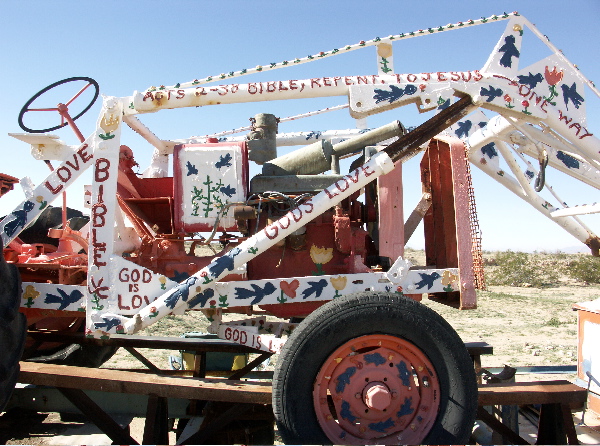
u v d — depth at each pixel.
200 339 4.50
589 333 4.88
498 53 3.21
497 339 9.42
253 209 3.12
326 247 3.34
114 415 3.57
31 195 3.09
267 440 3.91
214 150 3.27
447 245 3.29
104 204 3.00
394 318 2.59
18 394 3.66
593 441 4.00
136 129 3.81
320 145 3.47
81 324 4.57
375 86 2.99
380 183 3.34
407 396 2.68
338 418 2.64
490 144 4.67
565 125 3.17
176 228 3.26
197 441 3.11
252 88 3.00
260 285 2.97
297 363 2.54
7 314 2.58
